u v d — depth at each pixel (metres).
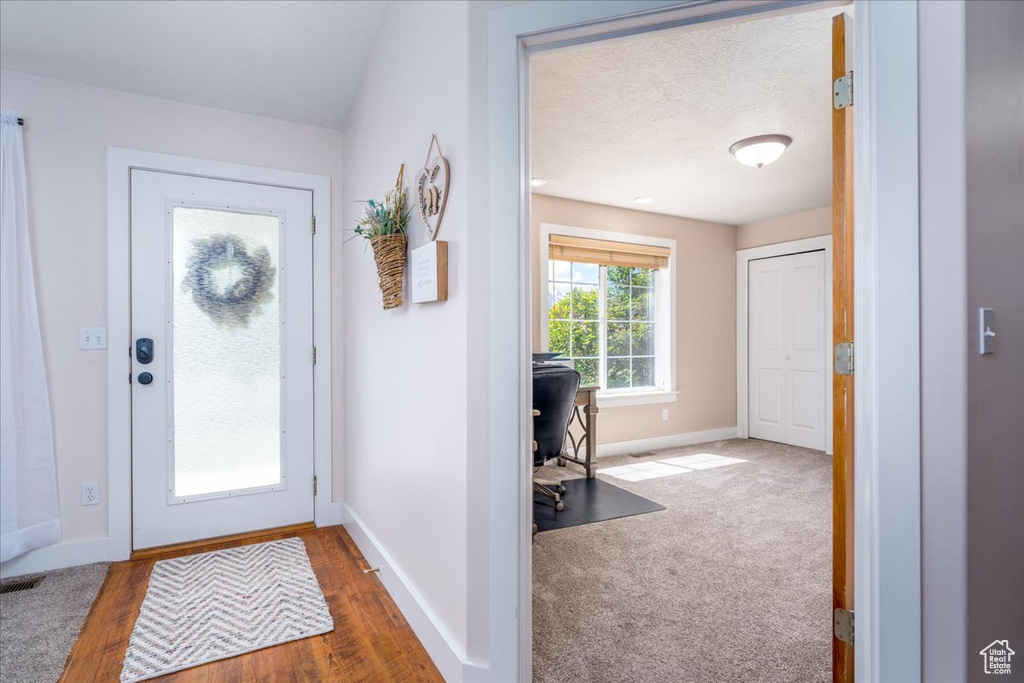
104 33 2.04
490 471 1.36
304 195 2.84
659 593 2.00
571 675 1.49
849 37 1.20
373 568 2.24
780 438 4.92
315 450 2.84
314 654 1.62
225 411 2.63
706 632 1.72
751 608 1.88
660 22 1.28
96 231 2.37
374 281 2.31
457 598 1.46
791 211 4.68
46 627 1.76
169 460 2.49
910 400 1.09
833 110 1.23
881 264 1.11
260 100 2.58
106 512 2.37
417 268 1.72
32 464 2.21
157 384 2.47
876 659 1.11
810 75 2.24
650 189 3.97
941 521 1.08
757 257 5.08
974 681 1.11
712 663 1.55
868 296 1.13
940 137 1.08
